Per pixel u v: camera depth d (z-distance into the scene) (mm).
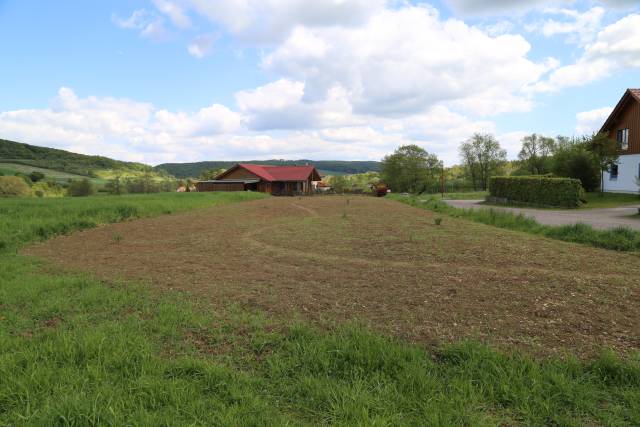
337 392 2707
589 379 2816
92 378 2869
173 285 5441
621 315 4062
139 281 5660
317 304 4512
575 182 20297
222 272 6242
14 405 2574
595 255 7254
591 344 3391
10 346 3379
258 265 6750
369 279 5625
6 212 13828
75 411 2428
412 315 4098
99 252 8383
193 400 2600
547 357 3133
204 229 12375
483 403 2604
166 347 3426
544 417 2455
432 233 10430
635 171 26469
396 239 9391
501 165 61281
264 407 2537
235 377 2891
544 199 21812
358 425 2311
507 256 7137
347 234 10531
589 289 4941
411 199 28203
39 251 8617
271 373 2975
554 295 4719
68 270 6516
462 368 2988
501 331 3668
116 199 22500
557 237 9688
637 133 26266
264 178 54438
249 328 3785
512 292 4852
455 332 3643
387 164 67250
